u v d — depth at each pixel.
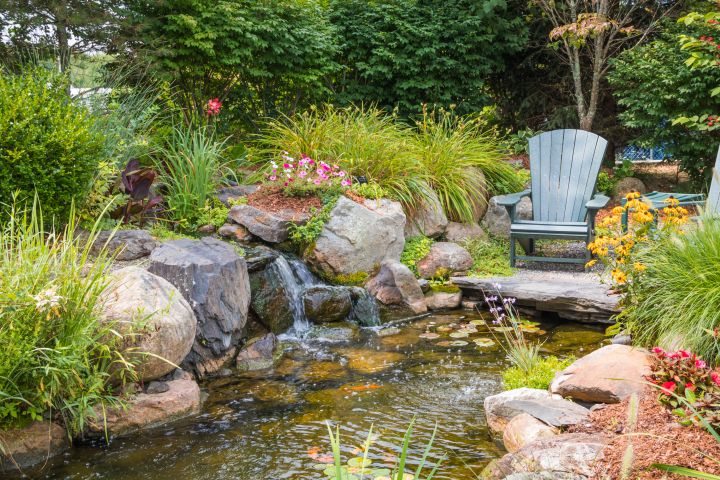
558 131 7.35
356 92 10.02
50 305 3.01
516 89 11.78
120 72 6.84
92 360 3.41
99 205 5.34
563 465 2.54
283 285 5.28
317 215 6.02
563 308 5.56
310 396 3.93
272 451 3.19
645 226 4.18
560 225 6.59
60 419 3.31
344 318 5.53
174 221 5.89
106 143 5.60
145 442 3.31
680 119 5.33
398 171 6.87
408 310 5.83
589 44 11.00
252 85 8.89
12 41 6.75
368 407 3.75
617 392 3.21
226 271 4.62
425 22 10.12
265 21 7.96
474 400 3.84
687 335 3.45
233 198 6.34
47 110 4.61
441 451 3.17
